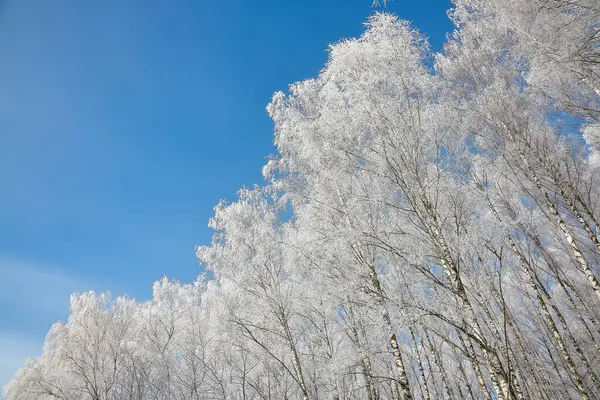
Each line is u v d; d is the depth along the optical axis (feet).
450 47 45.85
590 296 36.04
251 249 34.40
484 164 35.09
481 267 22.00
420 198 21.90
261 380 35.35
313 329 30.55
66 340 54.80
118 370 49.11
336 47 27.43
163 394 43.37
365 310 24.14
